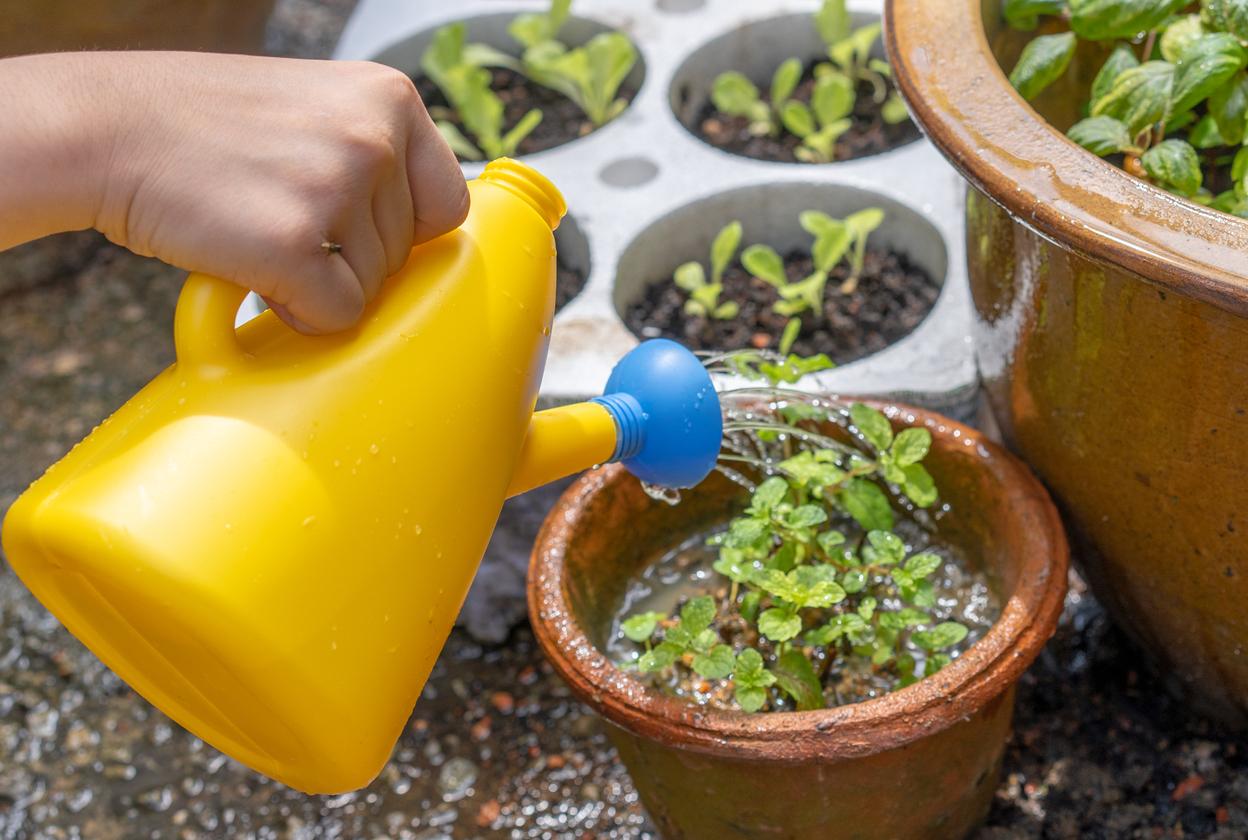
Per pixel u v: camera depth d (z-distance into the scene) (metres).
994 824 0.98
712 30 1.40
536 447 0.82
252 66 0.74
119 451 0.74
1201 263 0.79
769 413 0.95
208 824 1.05
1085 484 0.91
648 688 0.90
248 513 0.73
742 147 1.35
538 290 0.79
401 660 0.77
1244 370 0.82
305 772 0.77
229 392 0.74
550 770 1.05
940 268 1.14
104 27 1.40
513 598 1.09
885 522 0.91
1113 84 0.91
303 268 0.73
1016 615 0.88
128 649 0.76
